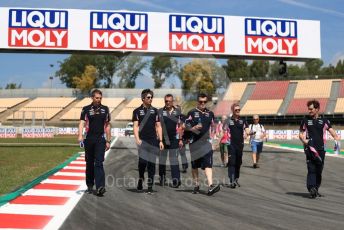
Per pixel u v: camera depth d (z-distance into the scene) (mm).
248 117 53844
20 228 5137
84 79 81062
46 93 64062
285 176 10984
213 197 7461
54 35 19016
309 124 7652
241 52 19859
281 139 38625
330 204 6910
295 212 6172
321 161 7574
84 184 8695
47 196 7305
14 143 25188
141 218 5695
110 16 19188
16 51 19594
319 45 20688
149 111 7773
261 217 5789
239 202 6988
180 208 6406
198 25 19500
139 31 19234
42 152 17672
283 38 20328
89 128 7520
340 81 58344
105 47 19141
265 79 62250
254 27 20047
